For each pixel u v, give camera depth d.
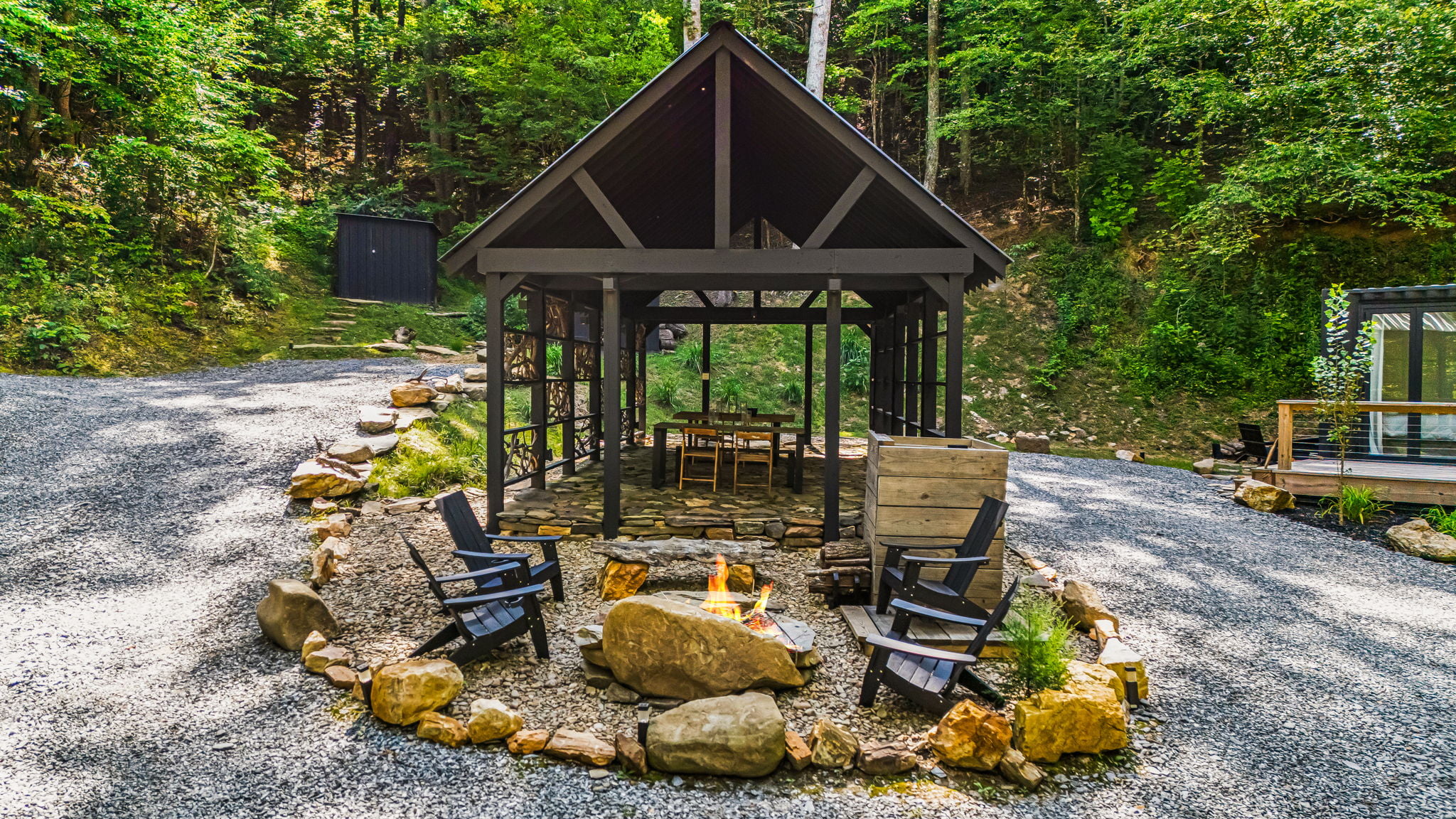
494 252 5.91
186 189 13.25
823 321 10.37
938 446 5.11
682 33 18.36
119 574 4.89
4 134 11.95
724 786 2.96
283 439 7.60
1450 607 5.46
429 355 14.34
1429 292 9.52
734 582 4.91
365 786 2.90
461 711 3.44
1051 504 8.59
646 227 7.94
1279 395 14.52
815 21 16.17
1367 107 13.98
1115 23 18.11
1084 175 18.53
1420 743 3.53
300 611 4.06
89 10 12.09
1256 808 2.98
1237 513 8.46
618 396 5.95
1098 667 3.72
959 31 21.02
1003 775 3.10
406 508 6.40
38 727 3.23
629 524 6.06
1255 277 15.70
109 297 11.64
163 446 7.19
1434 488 8.28
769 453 7.47
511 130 21.25
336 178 21.84
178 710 3.43
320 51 21.72
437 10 21.41
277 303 14.62
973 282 6.79
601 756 3.06
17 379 9.12
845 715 3.49
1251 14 15.30
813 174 7.12
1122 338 16.50
